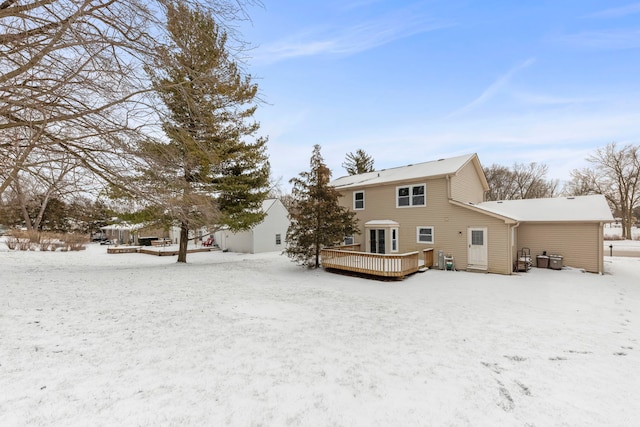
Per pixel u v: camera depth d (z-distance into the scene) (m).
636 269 13.16
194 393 3.03
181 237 14.55
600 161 29.80
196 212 10.48
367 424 2.73
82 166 6.73
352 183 17.12
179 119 7.41
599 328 5.80
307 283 10.36
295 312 6.42
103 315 5.35
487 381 3.66
